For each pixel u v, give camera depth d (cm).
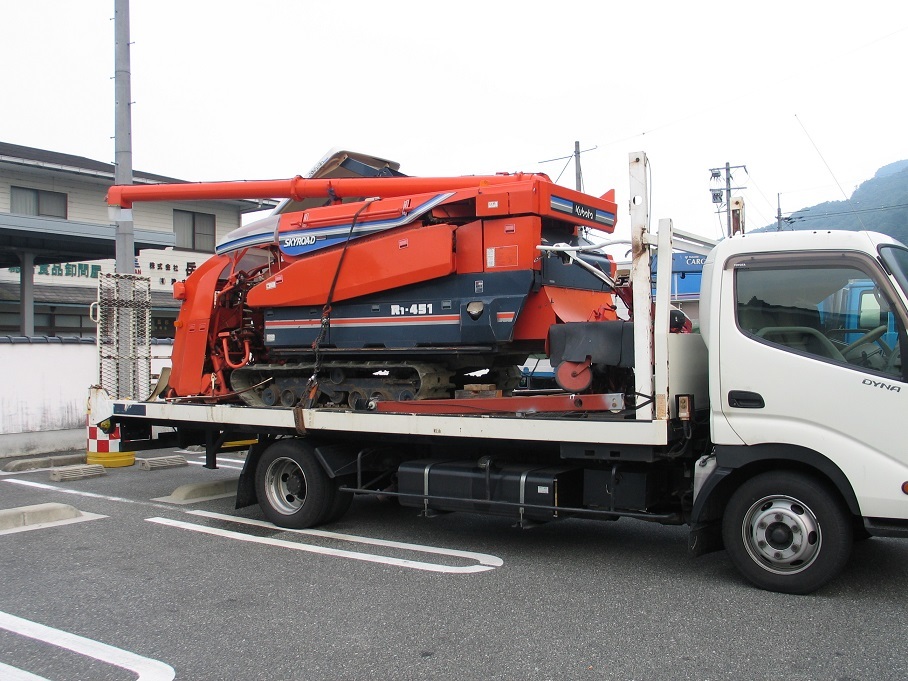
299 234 775
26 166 2031
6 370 1216
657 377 542
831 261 512
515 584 552
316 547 665
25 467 1111
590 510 578
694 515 538
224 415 788
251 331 853
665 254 548
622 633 451
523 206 641
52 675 406
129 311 1151
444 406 658
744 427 525
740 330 531
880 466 482
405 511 828
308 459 726
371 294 716
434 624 471
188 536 708
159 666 416
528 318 658
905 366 481
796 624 461
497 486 622
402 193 778
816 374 503
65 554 643
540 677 393
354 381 751
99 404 1120
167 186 911
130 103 1266
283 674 403
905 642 432
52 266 2219
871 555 612
